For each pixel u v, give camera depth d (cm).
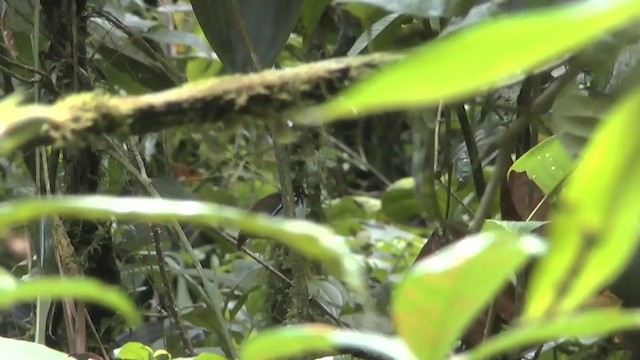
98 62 116
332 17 117
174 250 135
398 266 137
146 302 130
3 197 120
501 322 81
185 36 126
